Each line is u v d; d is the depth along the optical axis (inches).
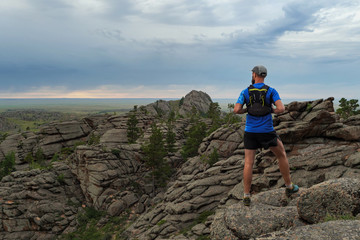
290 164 705.6
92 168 2268.7
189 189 1238.3
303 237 126.4
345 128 689.6
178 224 1105.4
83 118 4793.3
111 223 1931.6
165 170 2405.3
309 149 721.0
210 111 5482.3
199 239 912.9
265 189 730.2
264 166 783.1
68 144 4360.2
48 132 4308.6
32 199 2110.0
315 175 637.3
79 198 2269.9
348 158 625.3
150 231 1165.7
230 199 891.4
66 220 1966.0
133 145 2778.1
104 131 4495.6
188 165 1961.1
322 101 768.3
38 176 2333.9
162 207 1342.3
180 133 4111.7
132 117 4020.7
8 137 4704.7
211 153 1829.5
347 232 119.0
